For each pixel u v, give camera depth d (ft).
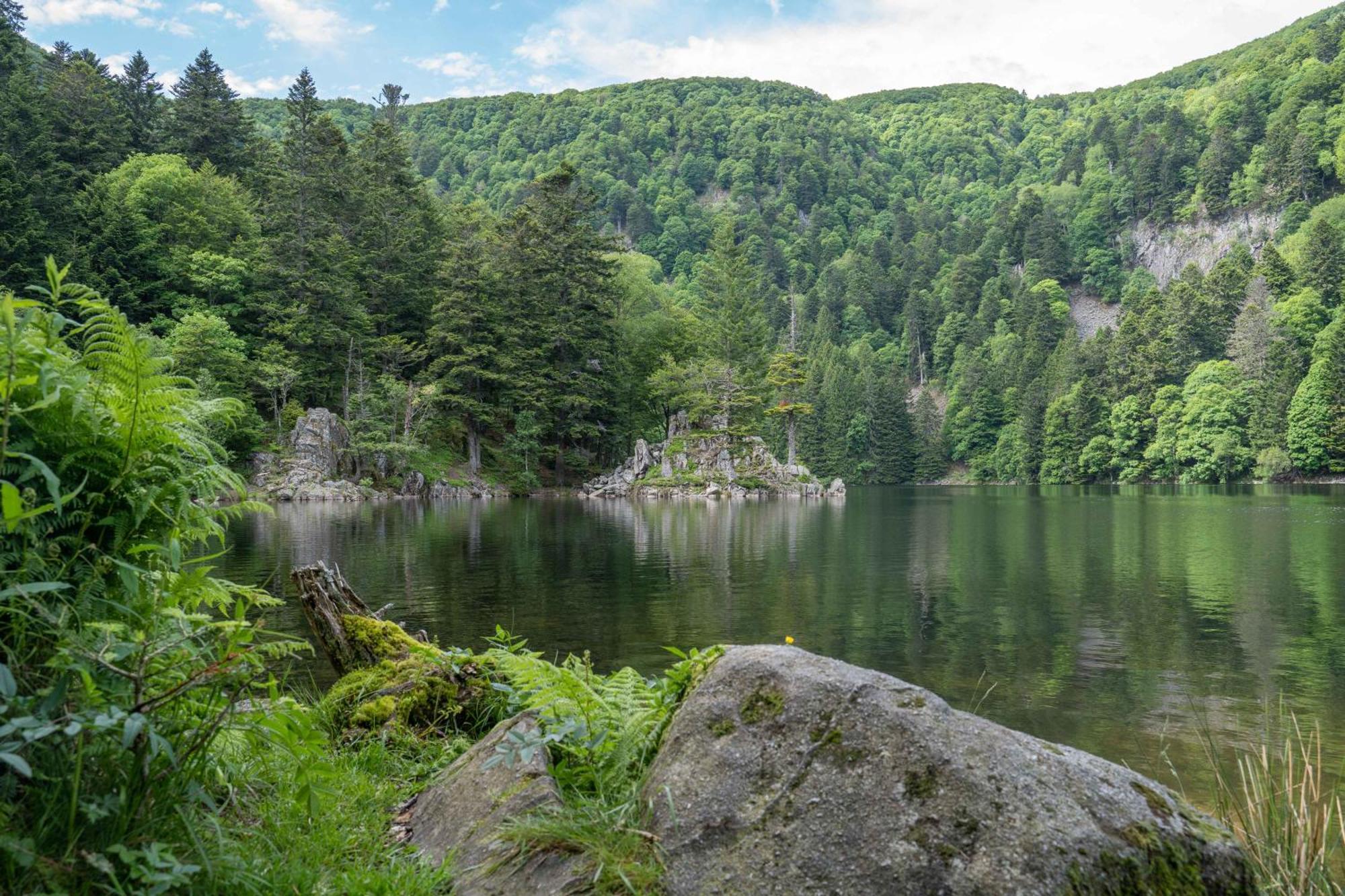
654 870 7.23
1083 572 64.34
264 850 8.35
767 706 8.01
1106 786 7.33
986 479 389.39
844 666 8.28
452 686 15.71
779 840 7.06
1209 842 7.17
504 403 201.77
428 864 8.87
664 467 212.02
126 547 7.14
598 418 225.15
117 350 7.09
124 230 170.81
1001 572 64.34
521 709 15.03
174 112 252.01
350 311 188.96
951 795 6.93
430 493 181.06
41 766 6.28
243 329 188.24
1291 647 38.22
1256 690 31.07
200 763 7.38
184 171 201.98
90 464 6.99
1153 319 353.51
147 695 7.16
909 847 6.70
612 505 165.27
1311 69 513.45
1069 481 348.59
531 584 54.60
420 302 216.33
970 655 36.58
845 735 7.49
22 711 5.91
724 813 7.43
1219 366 316.81
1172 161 548.31
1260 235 484.74
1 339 6.42
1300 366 305.32
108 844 6.33
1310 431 273.95
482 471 198.70
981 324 489.26
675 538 92.68
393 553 71.31
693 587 54.54
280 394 181.16
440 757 13.47
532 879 7.88
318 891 7.93
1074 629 42.14
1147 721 27.48
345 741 14.43
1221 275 375.25
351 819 10.24
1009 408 393.70
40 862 5.68
